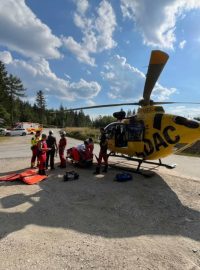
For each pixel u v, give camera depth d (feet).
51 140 35.99
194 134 29.71
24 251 14.14
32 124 146.41
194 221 19.38
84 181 30.35
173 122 30.55
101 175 33.65
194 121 29.76
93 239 15.92
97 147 72.74
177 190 27.50
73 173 31.12
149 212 21.06
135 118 34.86
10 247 14.55
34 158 37.11
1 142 87.10
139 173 34.12
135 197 24.82
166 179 32.35
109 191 26.53
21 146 72.08
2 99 193.57
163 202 23.59
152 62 25.79
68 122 377.91
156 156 33.22
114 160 46.34
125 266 12.93
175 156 57.11
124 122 36.70
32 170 34.81
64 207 21.62
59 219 19.02
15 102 229.66
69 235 16.39
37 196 24.21
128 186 28.63
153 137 32.42
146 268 12.80
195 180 32.09
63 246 14.85
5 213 19.76
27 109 331.16
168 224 18.72
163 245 15.43
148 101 33.01
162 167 40.57
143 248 14.94
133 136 34.81
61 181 30.12
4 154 53.11
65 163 37.96
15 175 30.86
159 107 32.94
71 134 125.80
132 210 21.36
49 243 15.19
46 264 12.90
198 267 13.05
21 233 16.42
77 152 37.55
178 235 16.90
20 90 225.35
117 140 37.50
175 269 12.80
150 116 32.81
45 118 359.66
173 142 30.96
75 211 20.79
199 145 63.36
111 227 17.92
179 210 21.66
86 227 17.75
